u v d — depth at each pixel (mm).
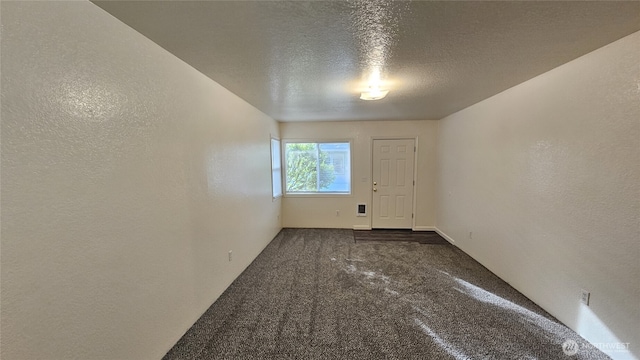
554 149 2215
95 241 1280
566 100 2080
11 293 960
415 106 3777
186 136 2055
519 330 2096
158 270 1737
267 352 1880
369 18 1375
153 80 1676
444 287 2842
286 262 3580
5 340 950
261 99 3238
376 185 5336
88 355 1253
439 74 2326
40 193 1040
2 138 916
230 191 2881
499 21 1418
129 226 1490
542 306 2385
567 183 2086
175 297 1928
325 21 1401
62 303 1134
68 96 1142
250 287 2846
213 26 1447
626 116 1629
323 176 5434
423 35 1582
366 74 2305
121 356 1441
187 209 2074
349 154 5352
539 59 1989
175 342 1933
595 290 1858
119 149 1414
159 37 1591
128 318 1490
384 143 5258
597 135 1821
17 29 955
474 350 1892
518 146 2689
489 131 3236
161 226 1766
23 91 976
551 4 1258
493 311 2367
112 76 1362
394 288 2826
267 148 4363
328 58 1934
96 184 1279
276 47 1736
